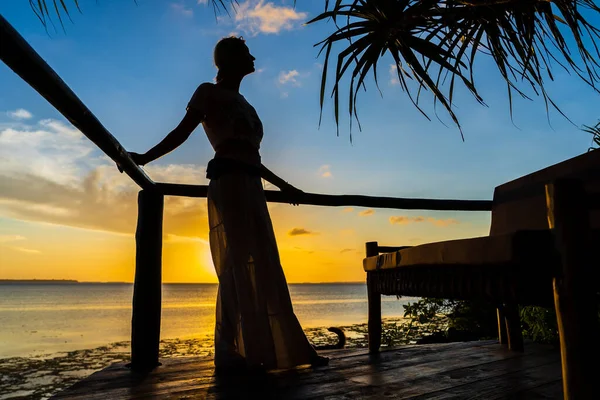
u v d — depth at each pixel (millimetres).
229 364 2090
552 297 1008
